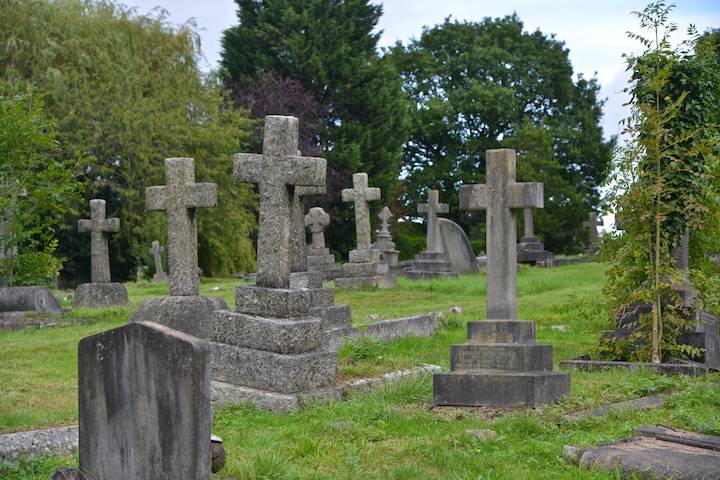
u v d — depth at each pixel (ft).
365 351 45.73
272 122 39.45
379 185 186.19
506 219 36.09
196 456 20.71
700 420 30.22
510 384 33.91
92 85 136.98
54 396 38.29
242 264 151.74
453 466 25.43
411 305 79.36
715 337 46.68
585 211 202.49
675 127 46.24
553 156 212.84
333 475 24.76
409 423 31.42
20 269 74.69
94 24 141.49
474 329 35.86
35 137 73.41
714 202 45.60
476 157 220.84
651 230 45.75
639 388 37.09
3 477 24.98
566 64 227.61
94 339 22.33
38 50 130.93
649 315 45.60
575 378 40.75
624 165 45.91
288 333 36.81
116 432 22.02
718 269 53.93
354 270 94.17
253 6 189.37
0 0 129.39
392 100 191.01
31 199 73.77
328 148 182.60
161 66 150.30
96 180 134.62
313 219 110.32
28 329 64.39
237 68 184.24
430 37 232.32
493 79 226.99
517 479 24.09
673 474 23.32
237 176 39.83
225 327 38.27
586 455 25.25
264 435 29.78
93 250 79.10
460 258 117.70
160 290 101.04
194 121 146.30
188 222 54.29
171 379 21.06
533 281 95.96
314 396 35.91
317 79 180.75
